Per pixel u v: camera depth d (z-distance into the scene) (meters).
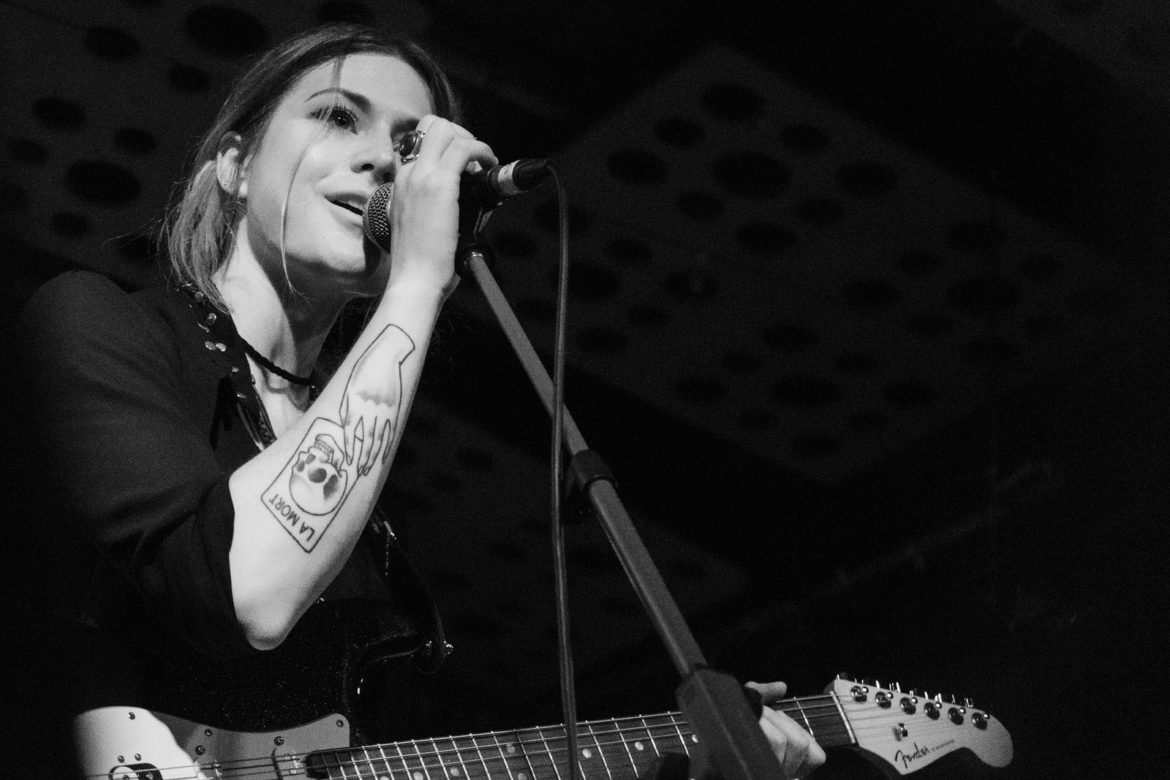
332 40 2.59
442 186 2.15
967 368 4.69
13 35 3.59
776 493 4.82
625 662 4.82
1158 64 4.03
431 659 2.41
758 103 4.00
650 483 4.74
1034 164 4.21
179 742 2.06
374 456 2.05
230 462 2.25
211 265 2.50
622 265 4.38
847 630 4.67
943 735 2.66
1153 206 4.28
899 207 4.27
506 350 4.43
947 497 4.71
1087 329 4.58
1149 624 4.33
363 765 2.15
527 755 2.26
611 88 3.93
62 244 3.93
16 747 2.03
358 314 3.19
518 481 4.57
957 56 4.05
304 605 2.00
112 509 2.02
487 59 3.84
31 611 2.08
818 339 4.62
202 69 3.71
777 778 1.69
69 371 2.12
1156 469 4.46
